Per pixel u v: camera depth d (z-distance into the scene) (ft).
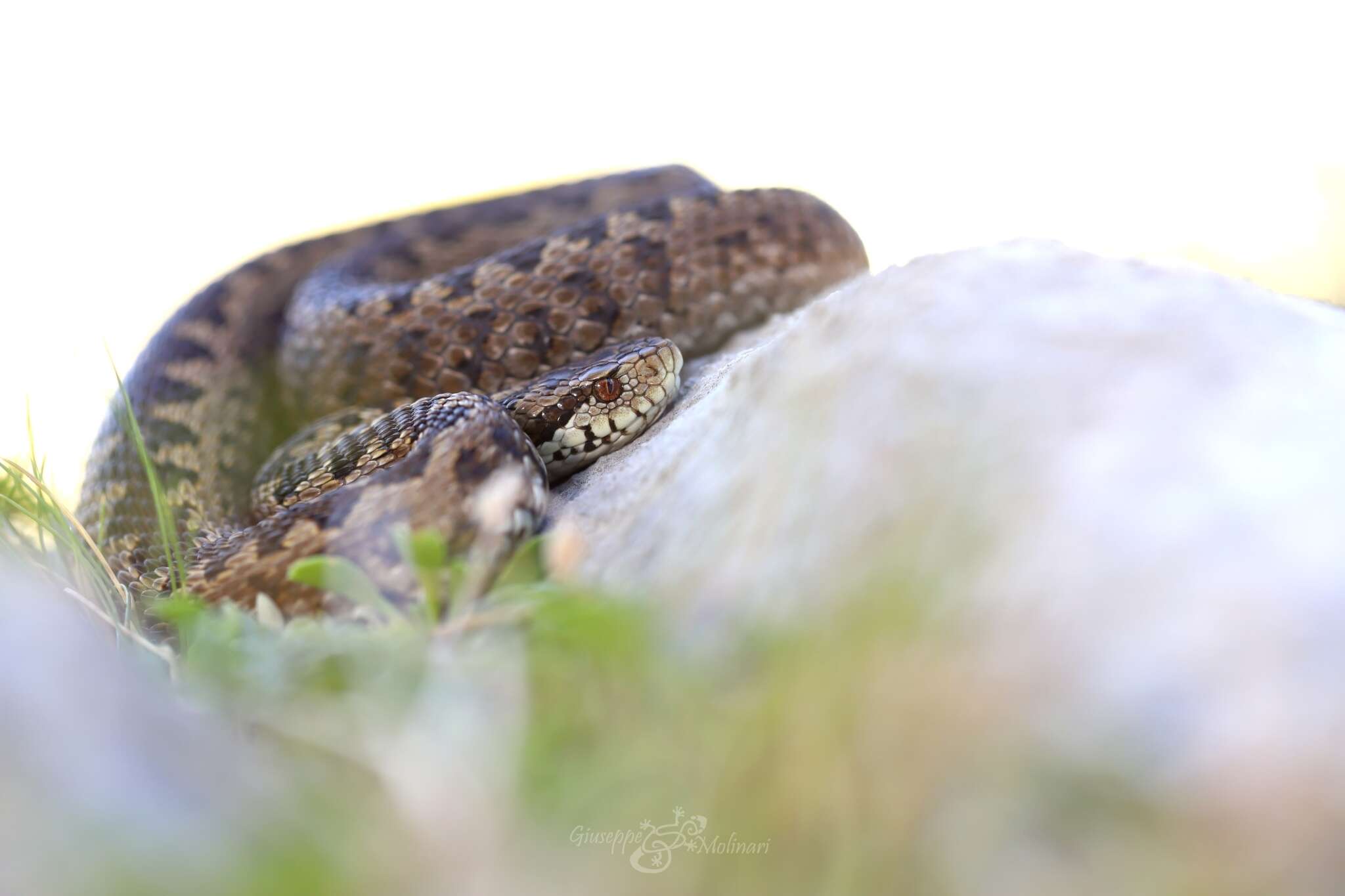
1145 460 0.63
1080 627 0.55
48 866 0.51
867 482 0.72
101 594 1.12
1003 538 0.61
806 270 1.89
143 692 0.66
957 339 0.81
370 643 0.74
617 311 1.74
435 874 0.54
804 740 0.56
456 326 1.73
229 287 2.21
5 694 0.58
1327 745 0.49
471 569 0.95
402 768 0.58
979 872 0.52
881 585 0.61
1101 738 0.52
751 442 0.91
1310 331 0.78
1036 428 0.68
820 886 0.54
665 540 0.89
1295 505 0.58
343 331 1.80
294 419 2.01
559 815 0.56
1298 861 0.47
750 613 0.68
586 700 0.64
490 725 0.62
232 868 0.52
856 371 0.84
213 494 1.83
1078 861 0.50
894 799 0.54
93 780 0.55
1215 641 0.53
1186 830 0.49
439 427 1.23
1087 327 0.78
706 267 1.80
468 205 2.47
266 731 0.67
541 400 1.42
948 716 0.55
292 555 1.13
